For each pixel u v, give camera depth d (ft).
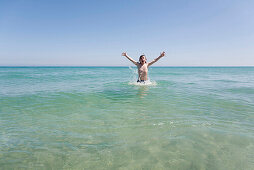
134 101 18.13
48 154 7.54
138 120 11.89
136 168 6.56
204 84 35.06
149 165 6.73
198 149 7.85
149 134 9.52
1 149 7.95
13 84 34.22
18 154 7.54
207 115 12.99
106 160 7.07
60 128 10.49
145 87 29.22
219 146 8.09
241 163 6.72
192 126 10.65
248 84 35.50
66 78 52.90
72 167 6.63
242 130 10.02
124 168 6.57
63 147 8.16
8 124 11.19
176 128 10.36
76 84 33.91
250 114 13.25
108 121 11.71
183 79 49.24
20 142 8.66
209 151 7.66
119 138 9.07
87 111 14.24
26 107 15.58
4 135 9.47
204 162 6.85
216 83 37.58
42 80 44.65
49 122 11.56
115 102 17.65
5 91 24.82
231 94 22.54
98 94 22.29
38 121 11.78
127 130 10.11
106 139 8.95
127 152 7.68
